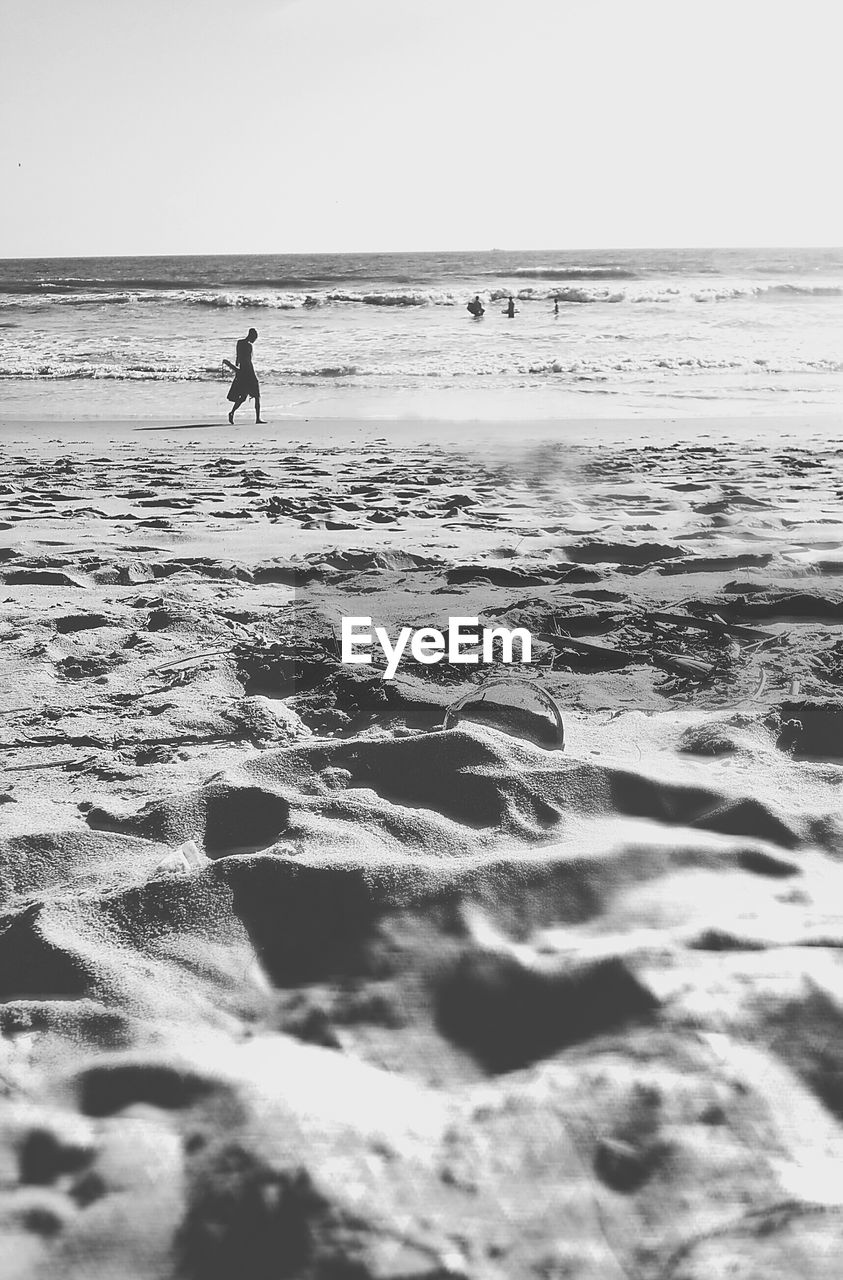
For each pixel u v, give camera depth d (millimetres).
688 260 86000
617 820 2758
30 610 4996
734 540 6559
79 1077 1803
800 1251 1478
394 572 5746
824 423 13242
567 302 37094
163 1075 1779
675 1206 1551
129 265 104500
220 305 36750
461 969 2098
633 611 4766
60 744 3436
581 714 3582
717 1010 1947
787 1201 1557
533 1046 1912
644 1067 1824
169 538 6789
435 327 28766
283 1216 1528
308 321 31312
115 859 2586
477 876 2355
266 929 2256
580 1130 1687
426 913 2256
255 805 2775
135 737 3471
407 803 2873
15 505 8180
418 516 7570
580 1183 1590
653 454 10664
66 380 21047
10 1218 1539
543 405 15781
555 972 2059
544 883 2361
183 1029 1949
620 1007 1982
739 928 2209
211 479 9586
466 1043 1933
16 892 2471
